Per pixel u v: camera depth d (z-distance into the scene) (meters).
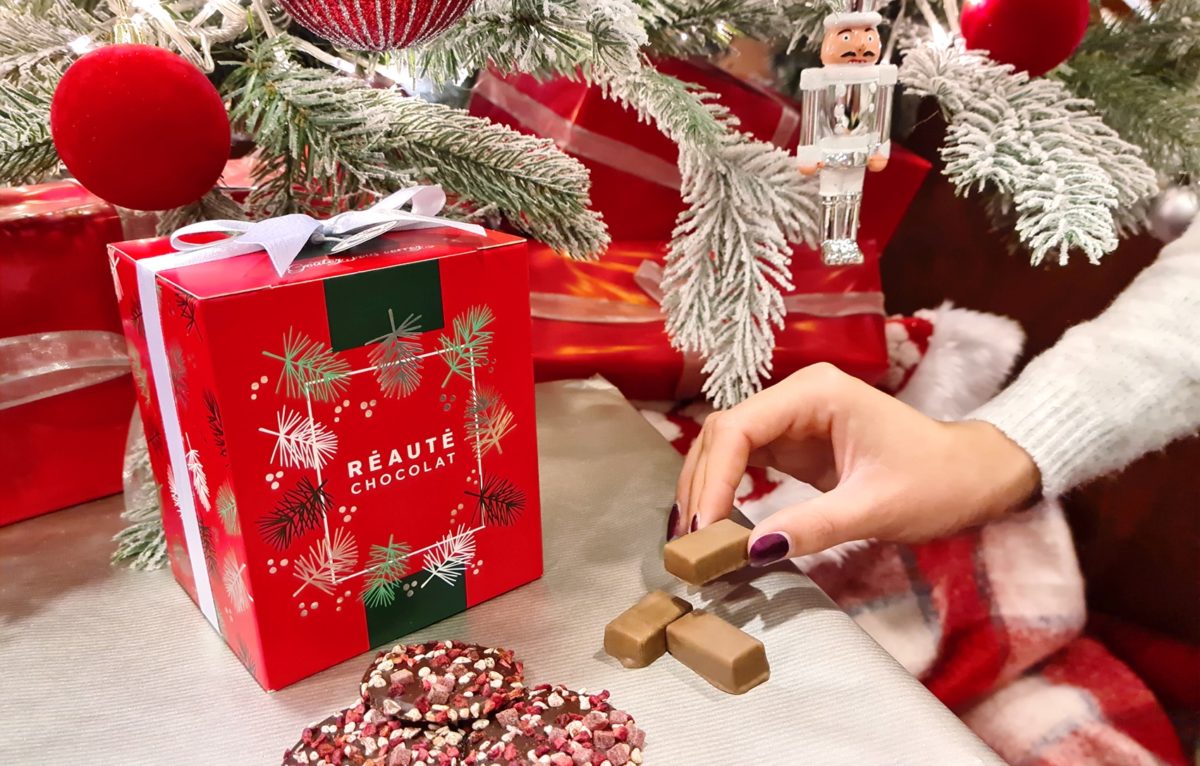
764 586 0.36
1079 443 0.43
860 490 0.37
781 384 0.41
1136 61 0.45
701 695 0.31
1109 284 0.51
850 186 0.35
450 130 0.35
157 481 0.35
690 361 0.51
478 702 0.29
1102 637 0.44
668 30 0.41
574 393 0.51
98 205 0.38
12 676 0.32
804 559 0.48
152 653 0.33
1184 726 0.42
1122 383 0.43
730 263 0.39
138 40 0.32
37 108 0.32
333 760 0.28
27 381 0.38
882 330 0.51
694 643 0.32
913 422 0.41
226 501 0.29
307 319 0.28
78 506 0.42
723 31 0.41
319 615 0.31
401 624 0.34
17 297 0.37
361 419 0.30
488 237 0.33
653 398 0.55
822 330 0.50
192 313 0.27
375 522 0.32
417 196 0.33
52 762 0.29
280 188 0.36
